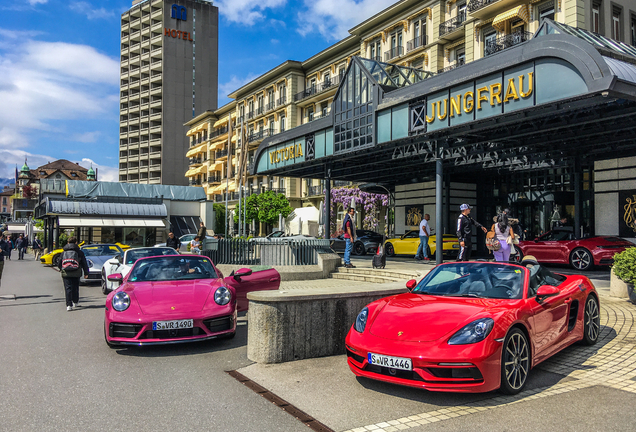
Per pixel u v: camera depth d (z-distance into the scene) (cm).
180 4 8244
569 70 973
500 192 2353
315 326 582
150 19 8381
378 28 3466
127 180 8712
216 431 353
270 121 4938
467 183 2409
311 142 1966
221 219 5097
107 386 466
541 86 1034
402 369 407
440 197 1455
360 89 1664
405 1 3139
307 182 4528
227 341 672
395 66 1599
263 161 2348
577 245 1441
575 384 448
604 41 1081
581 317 562
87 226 3075
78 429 357
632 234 1648
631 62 1024
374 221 3528
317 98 4209
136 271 748
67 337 709
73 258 970
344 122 1744
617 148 1611
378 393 438
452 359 390
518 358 430
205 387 462
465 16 2791
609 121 1261
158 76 8212
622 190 1683
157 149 8244
